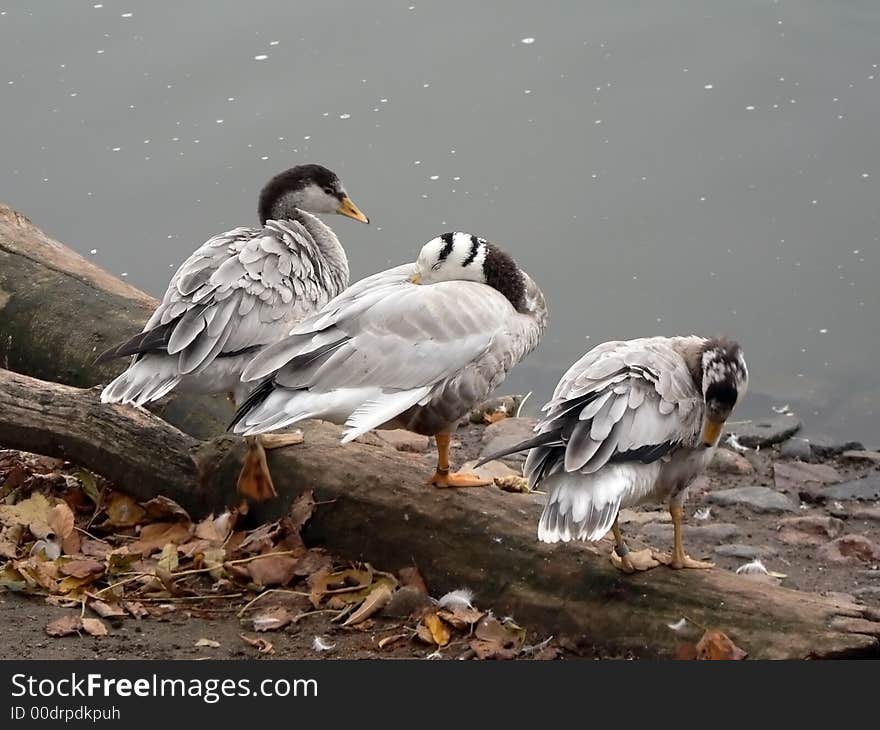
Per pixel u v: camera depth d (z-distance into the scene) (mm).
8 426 10023
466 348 9141
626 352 8305
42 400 10062
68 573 8977
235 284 9898
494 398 13195
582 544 8562
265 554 9156
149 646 8266
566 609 8281
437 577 8812
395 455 9703
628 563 8258
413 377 9008
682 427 8117
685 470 8305
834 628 7652
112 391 9562
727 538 10266
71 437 9953
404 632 8484
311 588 8938
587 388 7922
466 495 9078
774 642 7668
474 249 9875
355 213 12086
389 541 9023
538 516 8820
